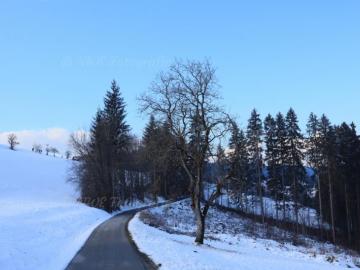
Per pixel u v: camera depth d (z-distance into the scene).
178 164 34.22
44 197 75.25
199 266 17.84
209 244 33.47
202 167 32.66
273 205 88.06
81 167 74.56
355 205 61.09
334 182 59.94
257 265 22.94
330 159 59.56
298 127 67.50
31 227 28.86
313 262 30.48
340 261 34.44
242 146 32.09
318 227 65.56
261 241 44.47
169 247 23.77
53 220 36.94
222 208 78.81
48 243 24.38
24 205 52.59
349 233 56.22
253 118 72.25
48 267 17.67
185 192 61.25
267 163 73.25
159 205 76.38
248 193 81.50
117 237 29.11
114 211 70.69
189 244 29.44
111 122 76.25
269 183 72.38
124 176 82.69
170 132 31.50
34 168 103.62
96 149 72.19
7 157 111.06
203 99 31.28
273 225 67.31
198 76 31.22
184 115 31.38
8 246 19.62
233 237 44.47
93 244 25.39
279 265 24.62
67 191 85.31
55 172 103.25
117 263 18.47
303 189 68.81
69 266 17.86
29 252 19.81
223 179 31.70
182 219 62.69
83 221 43.62
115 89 80.00
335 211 62.44
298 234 57.69
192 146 31.77
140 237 28.89
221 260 21.94
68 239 28.78
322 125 62.66
